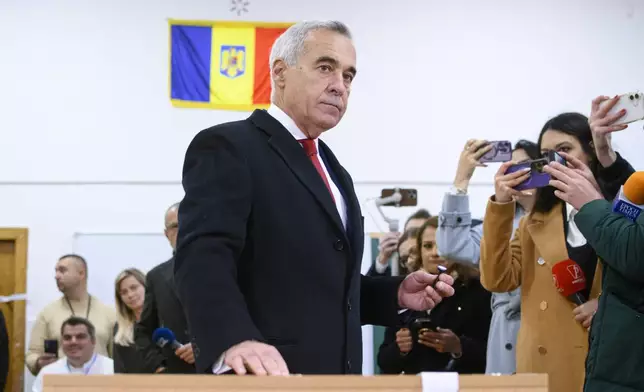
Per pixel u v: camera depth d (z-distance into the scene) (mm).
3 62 6438
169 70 6484
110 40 6512
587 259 2518
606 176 2584
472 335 3578
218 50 6512
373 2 6645
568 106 6535
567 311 2488
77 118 6422
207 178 1505
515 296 3484
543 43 6598
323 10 6613
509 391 1096
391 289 1764
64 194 6332
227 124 1609
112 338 5453
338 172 1774
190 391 1057
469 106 6555
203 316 1332
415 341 3588
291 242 1521
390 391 1074
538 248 2578
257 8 6594
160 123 6457
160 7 6555
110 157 6398
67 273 5535
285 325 1492
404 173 6480
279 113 1742
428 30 6629
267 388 1059
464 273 3639
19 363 6055
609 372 1970
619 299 1996
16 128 6383
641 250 1888
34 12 6492
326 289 1532
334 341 1518
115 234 6246
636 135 6207
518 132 6535
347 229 1688
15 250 6227
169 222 4754
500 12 6629
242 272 1515
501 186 2531
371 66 6594
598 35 6598
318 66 1694
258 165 1548
